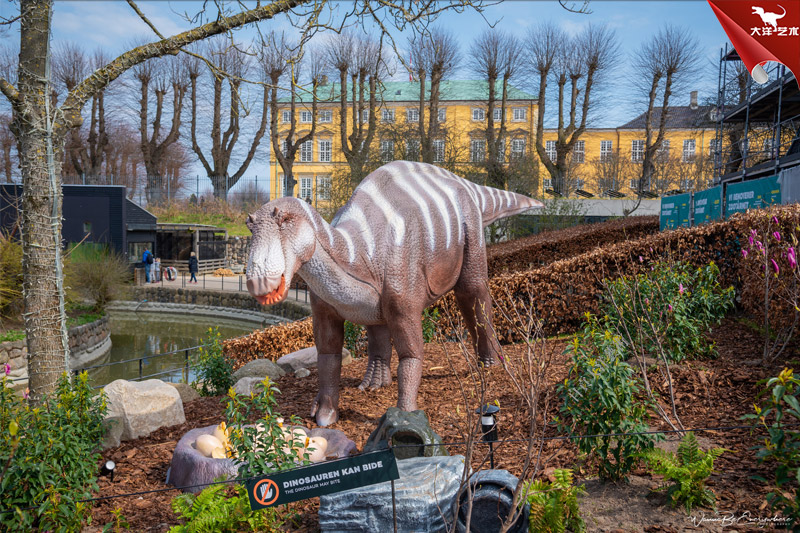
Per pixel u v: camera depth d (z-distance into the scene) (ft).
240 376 26.76
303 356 28.30
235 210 139.44
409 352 16.93
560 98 105.60
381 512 11.03
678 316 19.90
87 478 13.91
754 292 25.09
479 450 15.71
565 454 14.96
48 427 13.43
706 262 31.12
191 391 24.23
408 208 17.67
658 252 32.14
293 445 13.15
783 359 20.43
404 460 12.44
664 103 103.86
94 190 97.40
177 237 119.14
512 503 9.91
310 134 108.88
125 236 98.89
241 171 145.89
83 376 14.93
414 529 10.85
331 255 15.89
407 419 13.56
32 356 16.38
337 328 18.57
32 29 16.01
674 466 11.89
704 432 15.42
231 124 141.69
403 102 173.06
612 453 14.39
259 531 11.87
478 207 20.39
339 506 11.28
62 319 16.74
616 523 11.49
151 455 16.97
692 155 174.70
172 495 14.43
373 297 16.60
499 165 94.53
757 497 11.87
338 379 18.88
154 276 104.12
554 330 33.68
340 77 97.76
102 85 16.94
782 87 45.96
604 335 14.88
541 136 105.81
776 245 23.48
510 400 19.34
